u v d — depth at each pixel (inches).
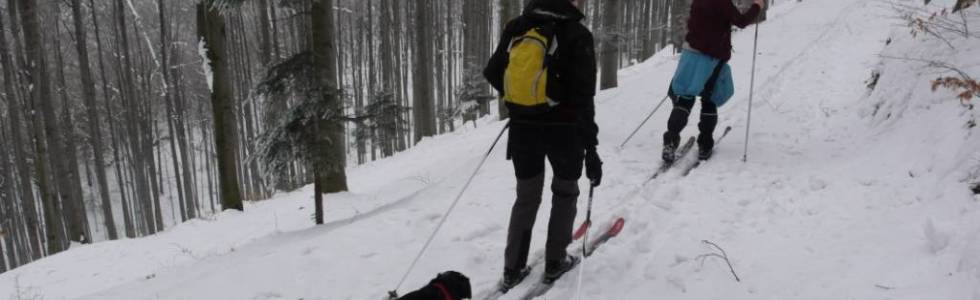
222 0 301.9
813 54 457.1
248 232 362.3
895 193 139.5
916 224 118.6
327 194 400.2
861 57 393.7
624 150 245.4
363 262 147.4
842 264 112.7
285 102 239.3
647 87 432.8
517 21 113.7
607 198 184.4
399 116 262.8
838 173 170.9
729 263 121.0
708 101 205.2
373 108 255.8
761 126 257.9
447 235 162.4
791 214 147.9
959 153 132.8
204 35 434.6
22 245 1063.6
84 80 890.7
